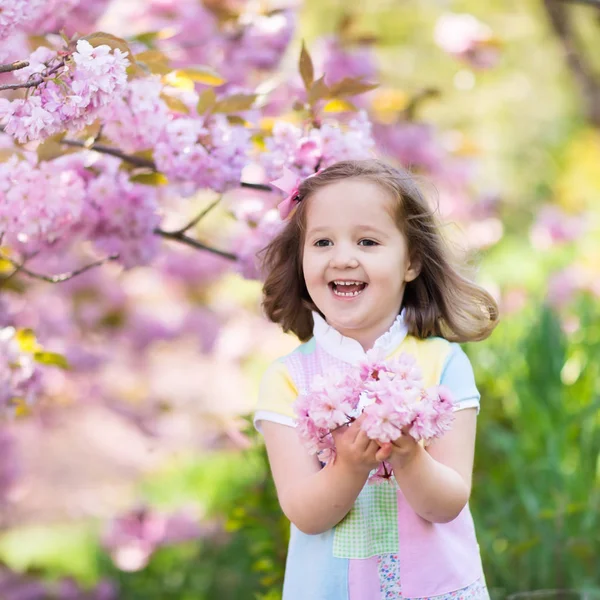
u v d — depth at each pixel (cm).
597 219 1127
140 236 396
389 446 240
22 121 265
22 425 824
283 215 298
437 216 303
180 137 346
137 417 912
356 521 272
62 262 676
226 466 1005
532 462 562
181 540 779
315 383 242
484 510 563
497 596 469
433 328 300
